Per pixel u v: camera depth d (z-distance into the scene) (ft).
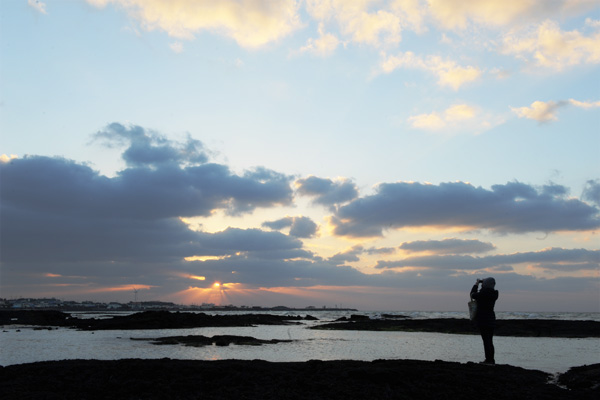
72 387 37.88
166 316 189.78
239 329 170.60
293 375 42.32
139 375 41.91
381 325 171.01
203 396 35.24
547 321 171.01
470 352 77.25
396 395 35.50
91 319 211.00
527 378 43.01
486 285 55.67
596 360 66.28
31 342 101.24
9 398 34.06
